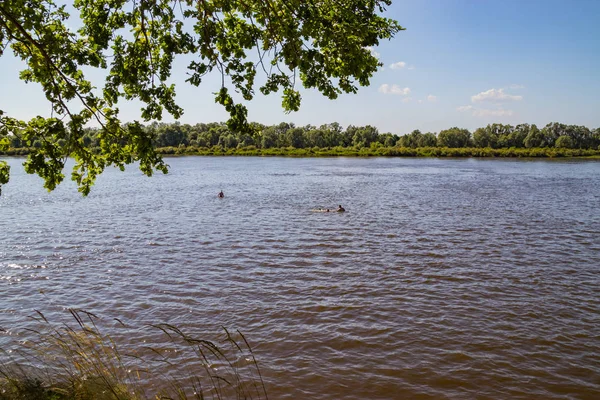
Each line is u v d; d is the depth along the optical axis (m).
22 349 13.88
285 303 17.94
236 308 17.50
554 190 54.28
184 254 24.97
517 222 33.50
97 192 54.09
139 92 8.53
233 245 26.97
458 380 12.77
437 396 12.11
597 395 12.07
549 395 12.09
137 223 33.97
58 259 23.98
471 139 173.88
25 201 45.84
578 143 175.88
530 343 14.66
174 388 12.22
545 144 171.50
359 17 7.81
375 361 13.73
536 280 20.28
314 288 19.52
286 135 179.00
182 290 19.36
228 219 35.66
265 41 8.30
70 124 8.29
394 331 15.54
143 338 15.12
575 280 20.30
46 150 8.34
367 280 20.45
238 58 8.58
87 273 21.66
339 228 31.78
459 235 29.20
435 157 145.75
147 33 8.55
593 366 13.36
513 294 18.66
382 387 12.50
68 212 39.12
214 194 52.06
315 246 26.61
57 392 6.65
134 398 6.85
